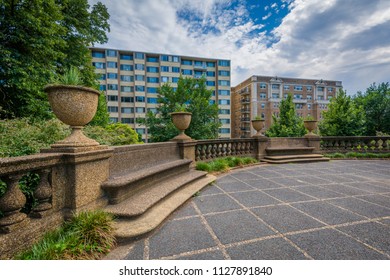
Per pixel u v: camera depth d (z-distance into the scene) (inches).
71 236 85.8
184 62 1769.2
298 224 112.8
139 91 1612.9
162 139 515.2
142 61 1620.3
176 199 147.6
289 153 378.0
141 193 143.2
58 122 183.8
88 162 107.2
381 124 725.9
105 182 119.5
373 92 764.0
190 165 251.3
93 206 108.7
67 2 430.0
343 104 574.6
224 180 223.6
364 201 152.4
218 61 1831.9
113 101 1556.3
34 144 144.7
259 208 138.6
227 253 85.4
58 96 101.1
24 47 309.3
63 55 355.3
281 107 939.3
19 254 74.3
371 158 393.4
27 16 283.7
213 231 105.0
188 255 84.4
